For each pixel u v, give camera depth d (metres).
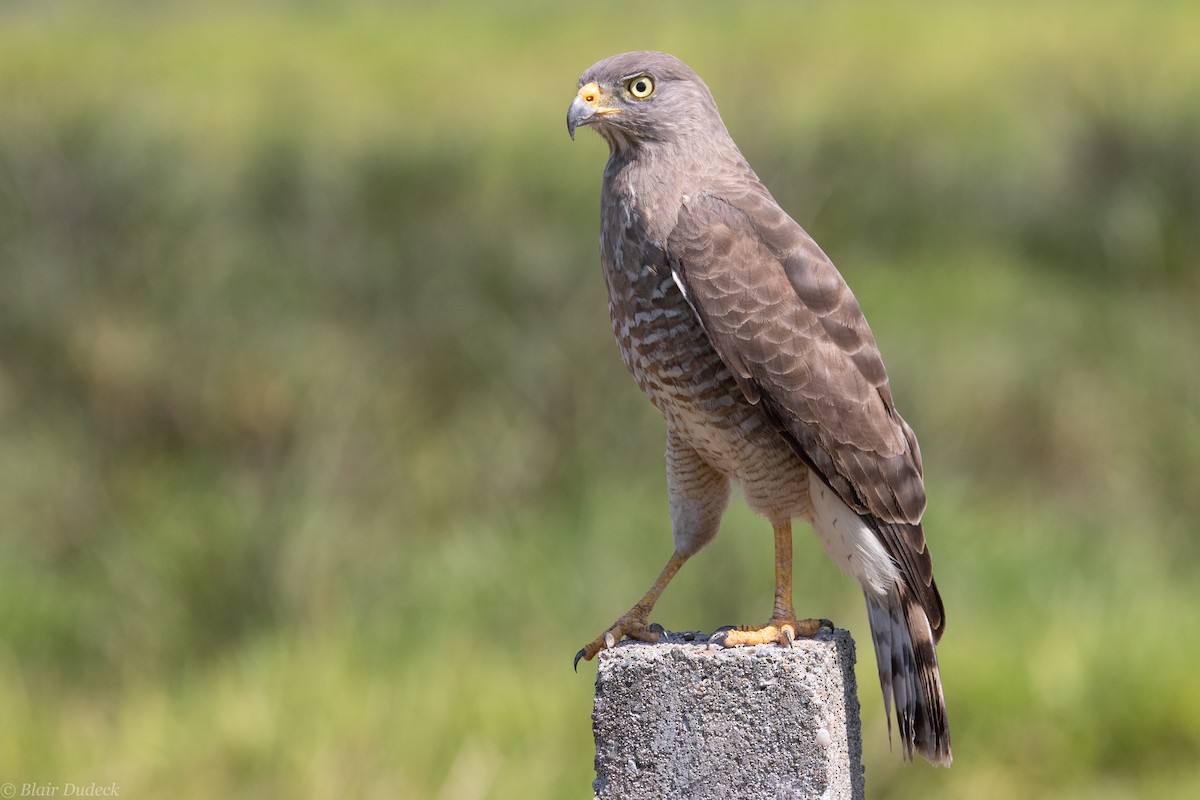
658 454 11.80
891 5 28.50
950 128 20.44
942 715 5.55
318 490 11.47
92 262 14.42
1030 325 15.30
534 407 12.39
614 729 4.79
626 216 5.96
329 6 31.39
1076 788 8.66
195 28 28.98
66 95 19.12
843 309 5.77
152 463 12.55
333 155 18.09
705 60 23.14
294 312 13.84
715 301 5.68
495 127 20.81
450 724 8.88
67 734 9.32
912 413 13.34
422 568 11.01
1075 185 18.02
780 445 5.79
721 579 10.02
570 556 10.56
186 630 10.69
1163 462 12.95
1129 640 9.59
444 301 13.62
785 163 17.09
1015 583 10.84
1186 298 15.84
